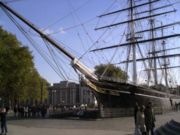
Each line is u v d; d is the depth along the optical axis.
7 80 59.84
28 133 23.61
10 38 61.72
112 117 43.50
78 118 42.72
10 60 58.59
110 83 43.66
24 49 61.97
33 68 72.00
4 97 64.62
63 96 167.62
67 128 27.44
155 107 56.66
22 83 64.12
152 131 20.25
